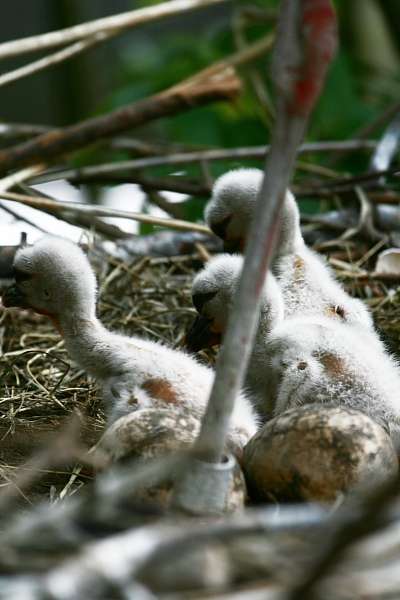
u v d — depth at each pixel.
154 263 12.67
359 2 20.41
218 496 6.30
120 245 13.34
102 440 7.43
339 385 8.83
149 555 5.03
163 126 17.58
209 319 9.76
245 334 6.05
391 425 8.67
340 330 9.30
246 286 6.04
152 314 11.73
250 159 15.55
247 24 18.34
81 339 9.48
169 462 5.77
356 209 14.09
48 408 9.74
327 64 6.03
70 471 8.36
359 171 17.44
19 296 9.73
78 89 22.31
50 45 14.29
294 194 14.27
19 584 5.12
